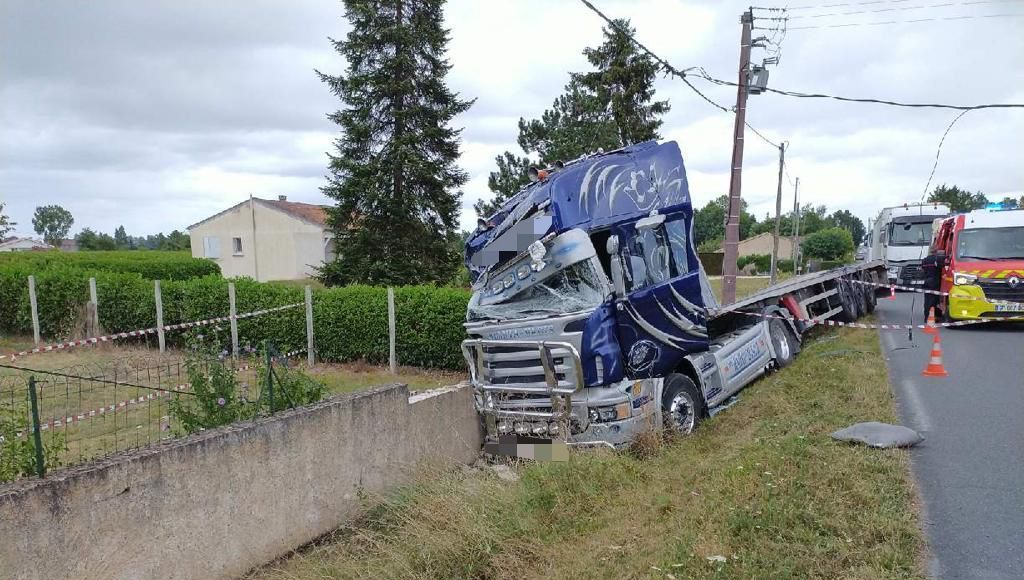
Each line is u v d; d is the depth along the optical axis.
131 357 13.12
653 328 7.55
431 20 20.78
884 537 4.40
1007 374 8.87
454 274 22.45
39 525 4.11
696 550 4.48
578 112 26.70
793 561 4.15
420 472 6.96
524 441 7.33
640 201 7.78
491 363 7.49
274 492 5.62
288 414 5.81
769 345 10.35
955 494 5.12
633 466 6.46
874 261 17.56
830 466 5.55
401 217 20.52
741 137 16.02
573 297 7.01
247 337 13.48
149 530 4.70
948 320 13.30
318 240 38.16
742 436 7.22
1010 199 14.54
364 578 4.88
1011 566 4.07
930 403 7.65
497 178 27.61
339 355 12.68
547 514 5.60
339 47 20.19
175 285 14.38
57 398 9.61
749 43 15.70
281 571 5.36
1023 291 12.02
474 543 5.03
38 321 15.80
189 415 6.38
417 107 20.31
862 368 9.46
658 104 26.20
